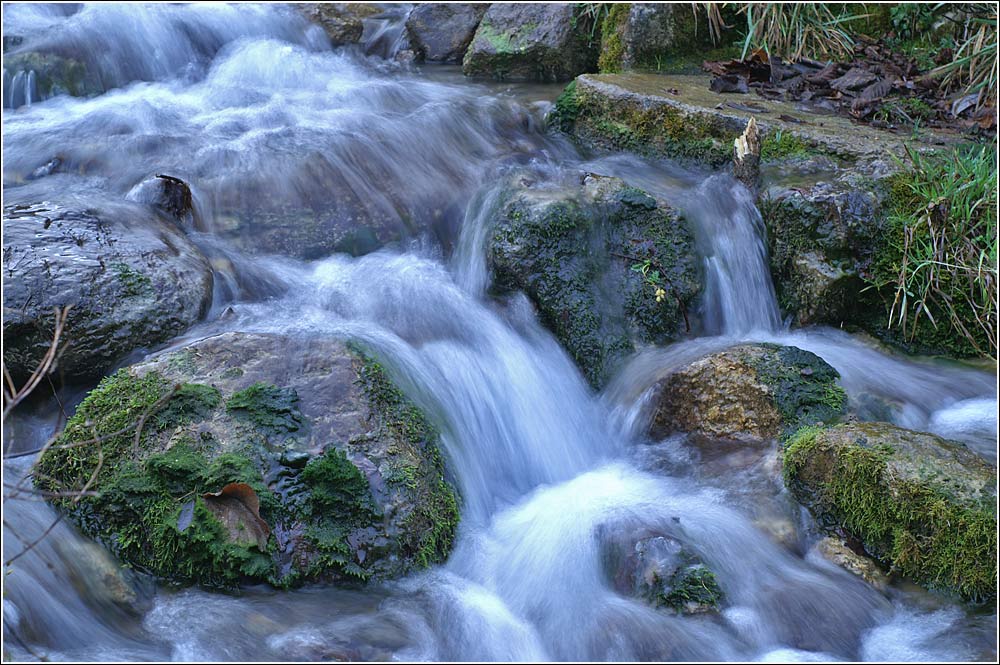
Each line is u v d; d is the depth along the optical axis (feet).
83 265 13.82
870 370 15.28
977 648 10.61
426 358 14.16
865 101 19.16
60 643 10.07
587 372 15.29
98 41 22.62
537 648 10.59
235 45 24.23
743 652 10.54
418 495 11.55
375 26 27.22
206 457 11.33
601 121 20.03
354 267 16.28
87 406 12.15
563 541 11.98
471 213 17.06
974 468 11.91
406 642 10.31
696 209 16.92
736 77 20.49
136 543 11.05
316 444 11.62
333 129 19.02
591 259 15.88
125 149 18.25
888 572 11.82
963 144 17.46
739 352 14.14
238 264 15.75
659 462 13.80
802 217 16.17
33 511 11.19
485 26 24.26
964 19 21.61
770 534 12.30
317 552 10.91
